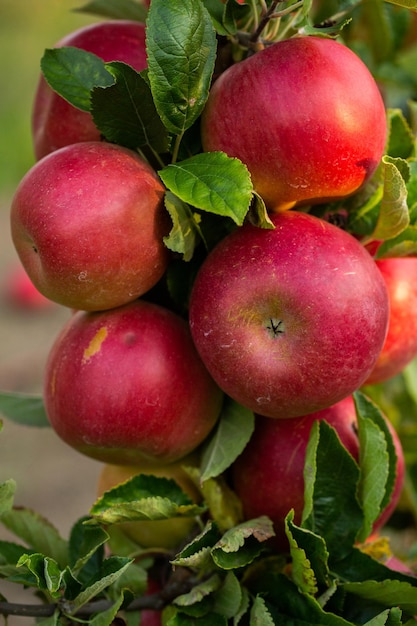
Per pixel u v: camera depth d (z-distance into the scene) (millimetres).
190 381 765
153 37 727
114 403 753
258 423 787
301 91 724
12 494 736
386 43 917
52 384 770
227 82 736
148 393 755
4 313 2492
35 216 734
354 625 723
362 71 740
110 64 731
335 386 734
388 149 801
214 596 755
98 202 733
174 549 809
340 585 741
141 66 792
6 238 2814
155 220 745
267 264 730
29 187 741
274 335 733
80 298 751
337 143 728
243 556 749
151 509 750
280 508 776
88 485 1847
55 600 750
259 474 778
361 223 778
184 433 769
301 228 739
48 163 744
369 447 766
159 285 792
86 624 748
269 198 746
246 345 734
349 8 792
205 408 772
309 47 734
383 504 780
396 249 774
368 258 744
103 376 753
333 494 770
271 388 735
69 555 785
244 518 785
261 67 730
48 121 796
